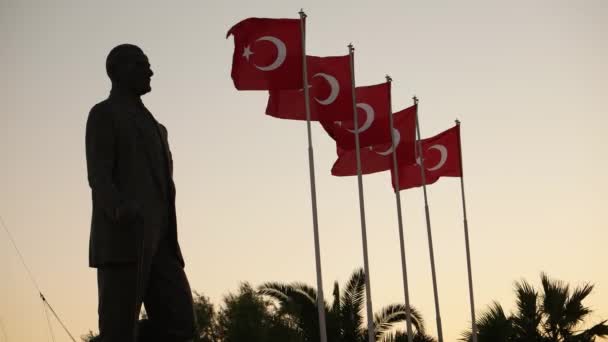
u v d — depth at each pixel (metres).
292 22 25.39
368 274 27.62
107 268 10.75
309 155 25.78
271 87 25.31
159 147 11.34
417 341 40.22
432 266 33.31
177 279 11.19
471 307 33.97
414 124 30.31
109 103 11.27
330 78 27.06
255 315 40.03
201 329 41.44
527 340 37.53
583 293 37.75
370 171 30.38
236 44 25.36
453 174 32.94
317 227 25.67
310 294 40.09
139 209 10.71
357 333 40.25
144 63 11.53
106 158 10.98
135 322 10.66
